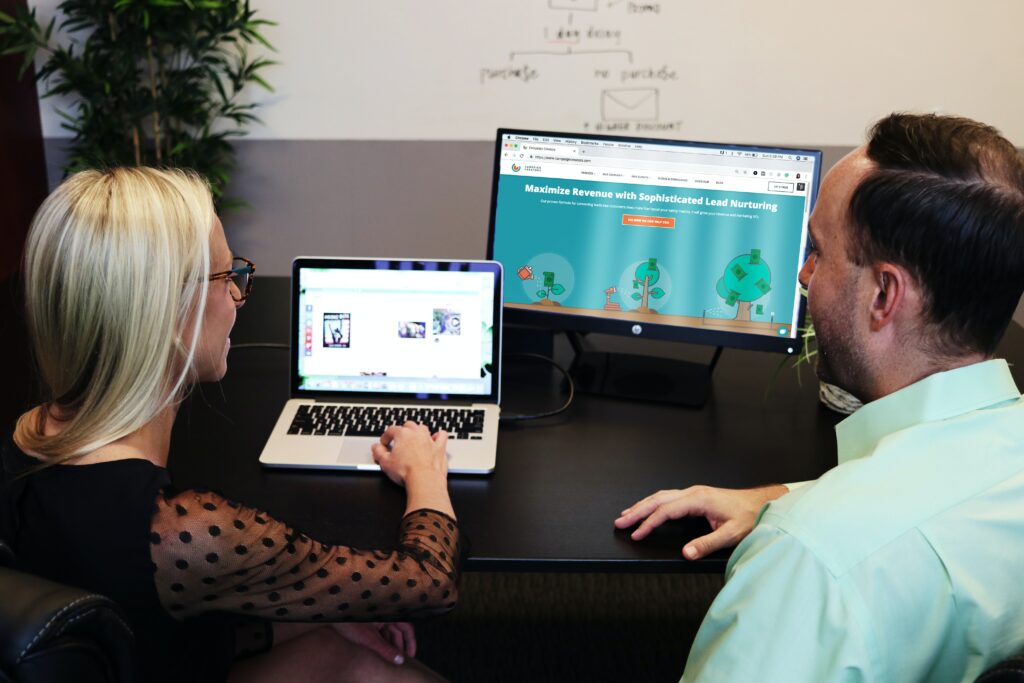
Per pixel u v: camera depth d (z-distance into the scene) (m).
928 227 0.92
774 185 1.66
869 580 0.85
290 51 3.45
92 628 0.85
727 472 1.48
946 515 0.88
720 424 1.63
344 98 3.51
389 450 1.43
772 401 1.71
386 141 3.57
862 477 0.91
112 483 0.98
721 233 1.69
